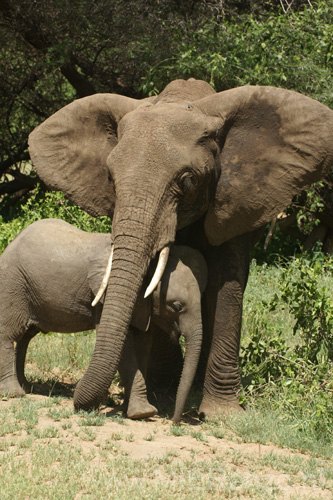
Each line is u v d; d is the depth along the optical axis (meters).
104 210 9.80
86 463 7.28
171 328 8.92
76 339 12.70
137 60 20.59
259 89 9.26
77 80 21.66
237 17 20.34
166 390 10.47
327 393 9.23
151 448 7.88
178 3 21.00
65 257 9.26
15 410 8.72
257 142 9.25
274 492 7.16
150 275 8.83
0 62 22.27
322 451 8.45
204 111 9.21
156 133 8.58
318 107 9.20
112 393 10.42
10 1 20.28
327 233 19.25
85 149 9.77
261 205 9.29
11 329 9.55
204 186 8.96
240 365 10.65
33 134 9.95
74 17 19.95
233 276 9.69
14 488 6.66
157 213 8.41
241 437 8.80
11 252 9.62
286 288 10.48
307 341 10.24
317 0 21.31
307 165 9.16
